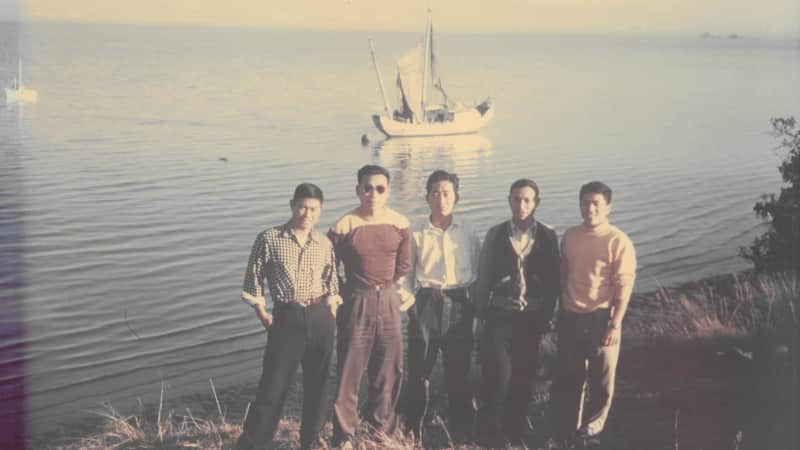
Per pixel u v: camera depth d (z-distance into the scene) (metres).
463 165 48.88
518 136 63.31
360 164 47.94
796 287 9.73
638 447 5.51
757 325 8.74
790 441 5.22
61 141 53.38
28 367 12.63
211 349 13.80
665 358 8.11
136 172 40.22
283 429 6.47
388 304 5.62
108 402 10.96
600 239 5.54
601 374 5.64
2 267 19.81
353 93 109.94
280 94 104.69
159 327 15.30
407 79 65.19
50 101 83.50
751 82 145.12
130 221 26.92
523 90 119.44
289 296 5.37
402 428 6.12
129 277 19.42
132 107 80.06
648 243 22.67
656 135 61.56
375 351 5.70
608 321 5.58
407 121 64.62
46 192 33.00
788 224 11.29
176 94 98.88
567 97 106.94
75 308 16.53
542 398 7.27
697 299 12.41
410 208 36.28
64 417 10.21
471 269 5.85
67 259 21.23
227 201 31.84
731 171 41.03
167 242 23.84
